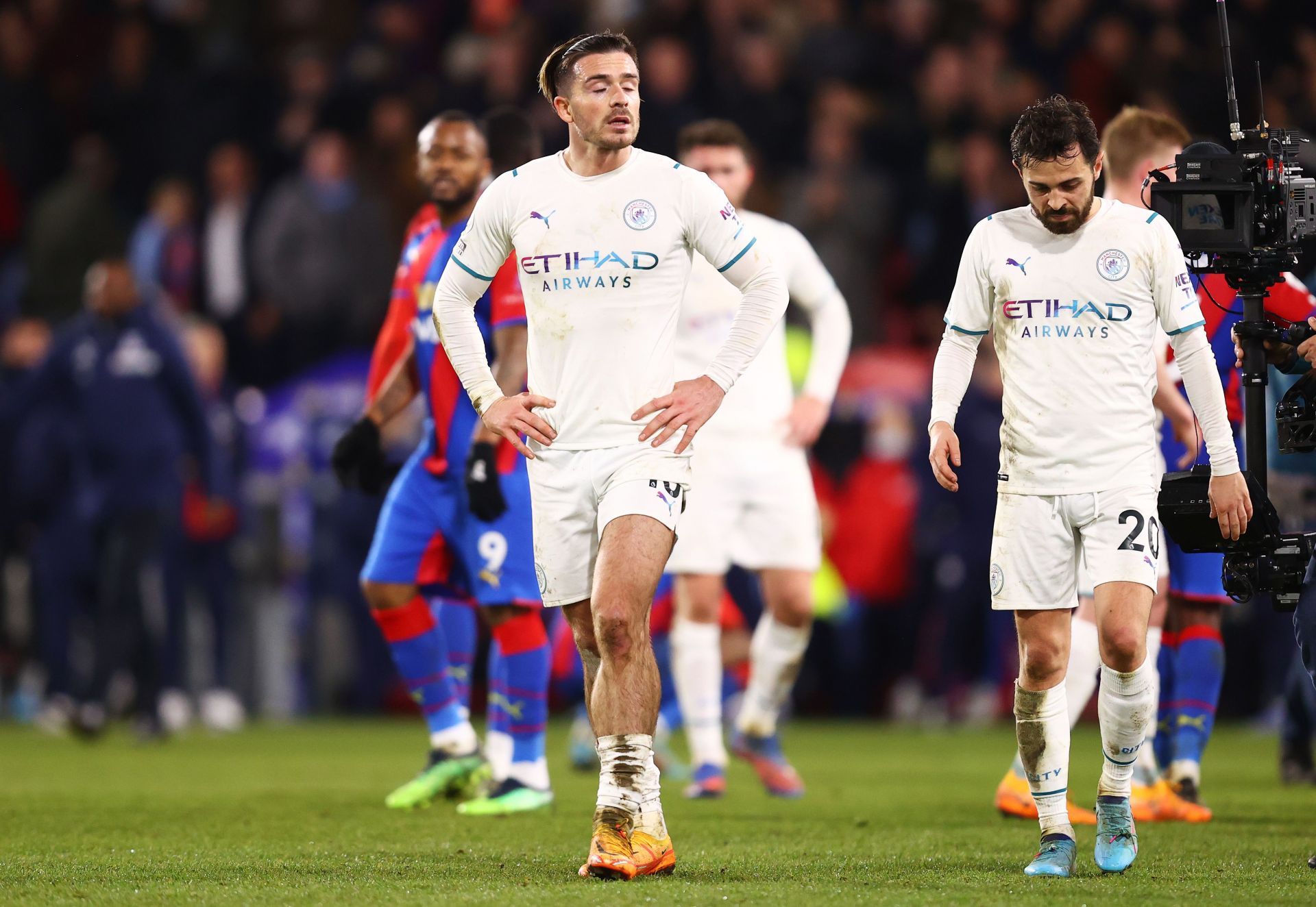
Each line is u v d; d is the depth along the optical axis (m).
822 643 48.56
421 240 25.64
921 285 52.72
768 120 55.69
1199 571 23.89
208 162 60.25
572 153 17.95
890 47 58.44
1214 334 23.75
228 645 47.28
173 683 43.78
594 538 17.81
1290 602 18.62
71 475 43.28
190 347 47.16
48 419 42.66
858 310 52.75
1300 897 15.97
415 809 25.08
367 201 55.62
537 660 24.61
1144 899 15.78
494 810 24.30
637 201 17.62
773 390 28.41
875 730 45.22
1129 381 17.64
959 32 58.09
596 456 17.56
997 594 18.03
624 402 17.52
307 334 54.75
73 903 15.56
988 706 46.78
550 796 24.78
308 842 20.78
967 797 27.70
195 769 33.09
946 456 18.08
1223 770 32.47
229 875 17.56
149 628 40.75
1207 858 19.12
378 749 38.50
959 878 17.42
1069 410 17.64
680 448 17.55
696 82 56.44
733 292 27.89
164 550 43.00
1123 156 23.97
